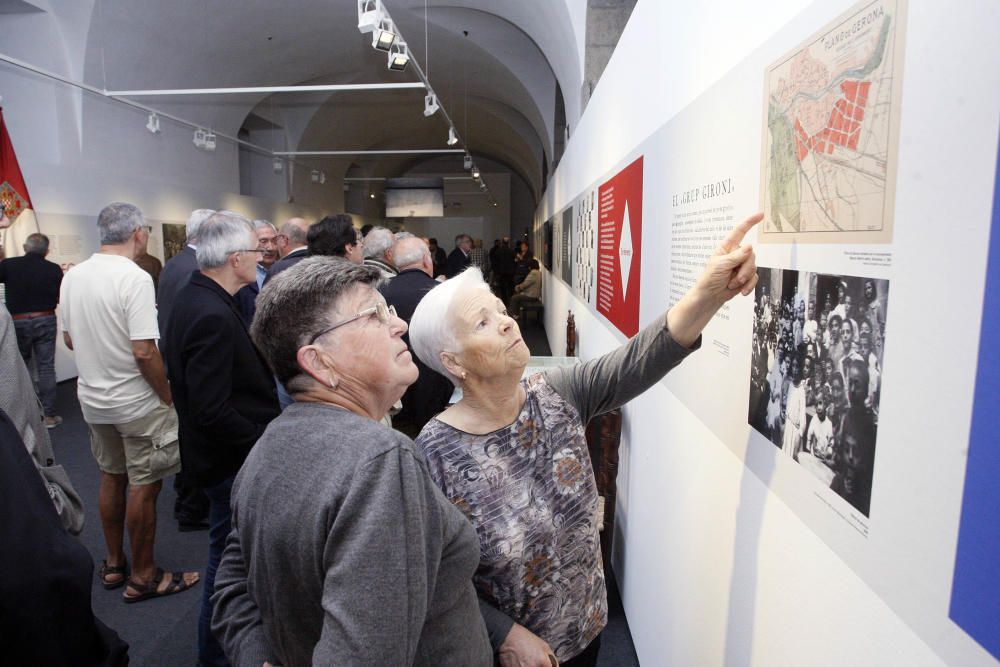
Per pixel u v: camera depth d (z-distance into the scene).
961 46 0.52
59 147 6.88
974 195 0.51
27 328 4.75
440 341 1.07
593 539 1.16
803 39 0.82
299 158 14.29
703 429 1.30
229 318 1.80
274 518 0.76
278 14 8.71
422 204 17.75
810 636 0.82
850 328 0.71
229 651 0.93
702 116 1.27
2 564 0.92
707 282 1.02
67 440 4.55
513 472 1.09
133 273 2.31
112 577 2.59
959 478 0.53
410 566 0.70
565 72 5.68
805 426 0.83
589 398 1.21
